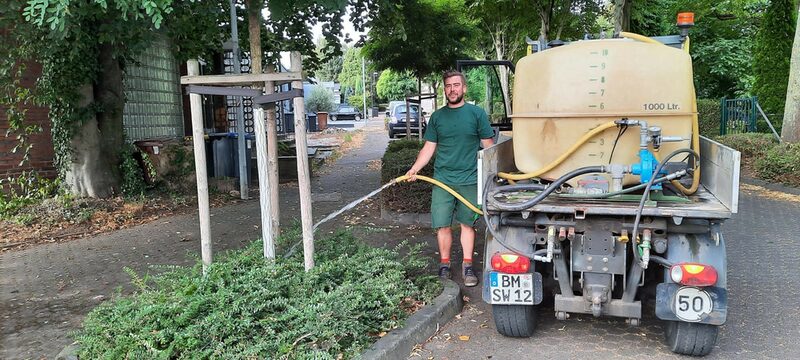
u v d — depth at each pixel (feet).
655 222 12.48
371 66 50.24
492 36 69.67
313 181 44.86
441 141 17.98
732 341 14.53
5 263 23.02
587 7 55.26
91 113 33.37
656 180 12.73
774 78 59.31
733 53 79.15
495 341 14.80
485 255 14.29
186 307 13.10
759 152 44.50
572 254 13.21
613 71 14.07
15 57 29.86
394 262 16.80
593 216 12.93
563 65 14.43
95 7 20.22
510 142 18.35
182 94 50.65
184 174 37.73
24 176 33.99
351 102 224.33
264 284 14.33
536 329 15.56
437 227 18.19
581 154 14.37
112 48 32.68
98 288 19.71
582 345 14.49
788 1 58.70
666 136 13.99
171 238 26.66
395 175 28.07
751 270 20.29
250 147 40.81
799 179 36.50
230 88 15.43
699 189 15.01
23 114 33.30
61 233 27.84
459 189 17.90
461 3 48.08
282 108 56.54
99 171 34.01
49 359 14.16
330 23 28.02
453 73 17.65
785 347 14.15
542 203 13.25
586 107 14.25
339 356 12.82
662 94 13.94
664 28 71.72
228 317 12.88
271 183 17.61
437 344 14.65
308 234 15.42
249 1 17.89
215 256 17.74
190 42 32.76
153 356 12.01
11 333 15.90
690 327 13.05
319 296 14.07
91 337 13.26
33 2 14.58
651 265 13.96
